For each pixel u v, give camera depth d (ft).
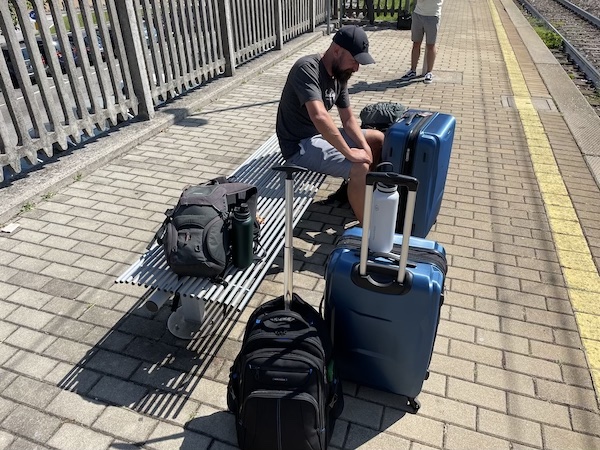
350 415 8.20
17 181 14.85
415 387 8.00
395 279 7.23
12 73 23.84
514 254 12.32
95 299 10.70
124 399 8.41
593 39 46.03
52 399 8.40
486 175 16.43
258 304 10.61
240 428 7.18
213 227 8.79
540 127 20.65
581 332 9.89
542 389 8.66
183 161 17.24
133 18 18.30
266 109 22.62
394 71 29.40
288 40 35.96
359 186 11.93
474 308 10.51
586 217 13.99
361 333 7.76
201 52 23.82
